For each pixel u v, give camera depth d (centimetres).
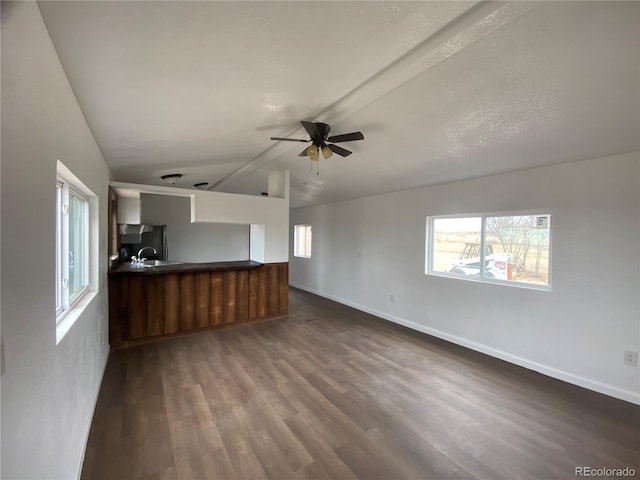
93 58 151
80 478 171
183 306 414
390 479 175
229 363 327
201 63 167
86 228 258
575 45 154
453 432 216
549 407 248
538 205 313
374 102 228
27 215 103
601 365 271
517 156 294
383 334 428
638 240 252
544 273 317
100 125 235
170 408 241
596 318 274
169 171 462
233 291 454
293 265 792
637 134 227
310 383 284
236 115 245
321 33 148
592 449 200
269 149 364
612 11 132
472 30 150
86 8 118
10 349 89
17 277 94
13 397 91
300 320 491
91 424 219
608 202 267
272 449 197
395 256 488
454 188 398
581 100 198
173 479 172
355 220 575
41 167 117
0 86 84
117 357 341
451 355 355
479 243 378
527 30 149
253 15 132
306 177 496
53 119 134
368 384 284
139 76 175
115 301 368
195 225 770
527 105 212
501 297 345
